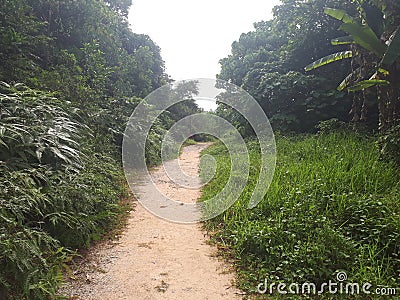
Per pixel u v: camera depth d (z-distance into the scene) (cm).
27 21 824
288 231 345
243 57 1669
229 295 280
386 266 298
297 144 846
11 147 389
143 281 302
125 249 372
